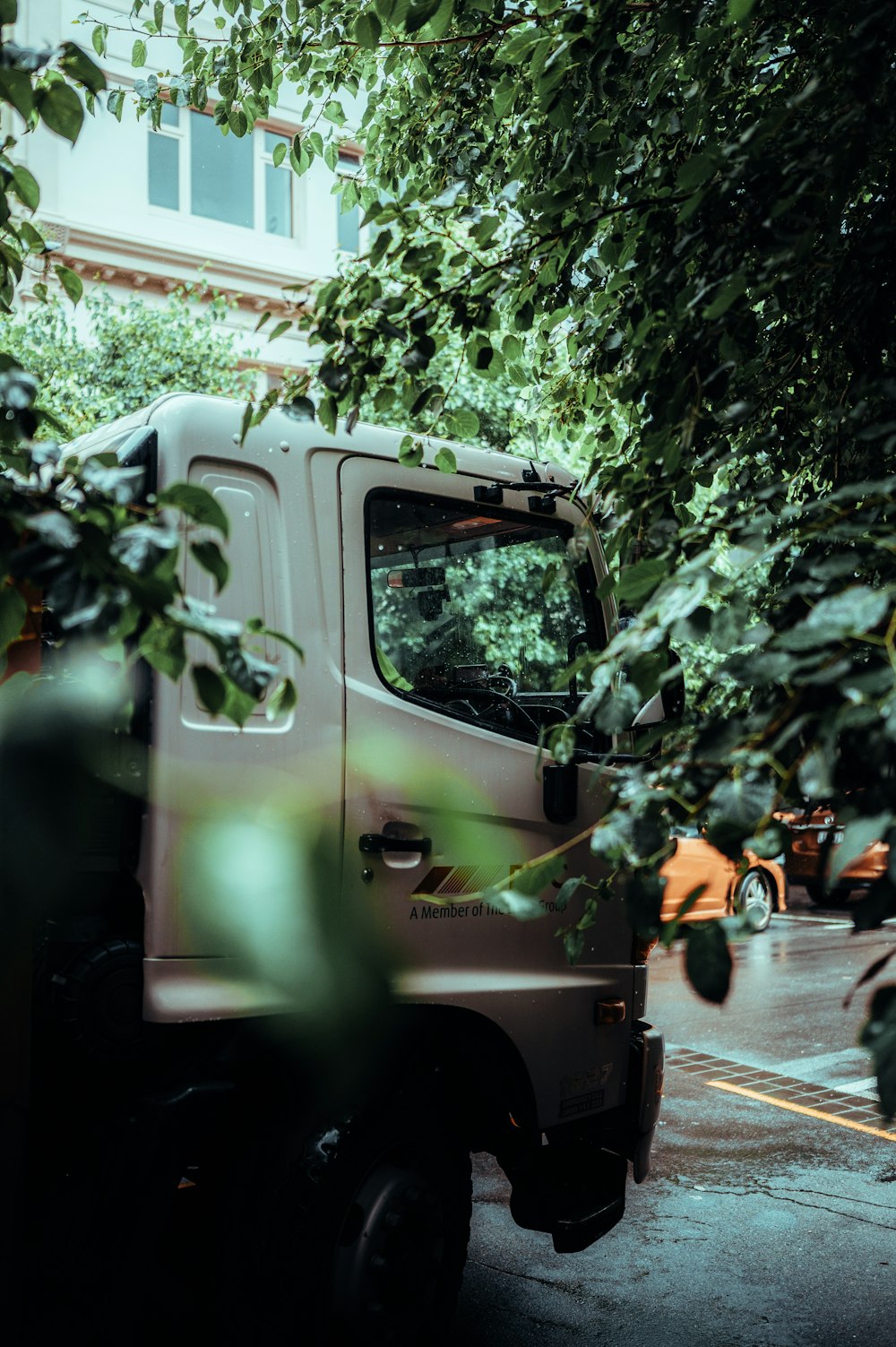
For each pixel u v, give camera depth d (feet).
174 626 5.18
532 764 11.66
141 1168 9.02
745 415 9.28
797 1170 18.44
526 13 11.25
